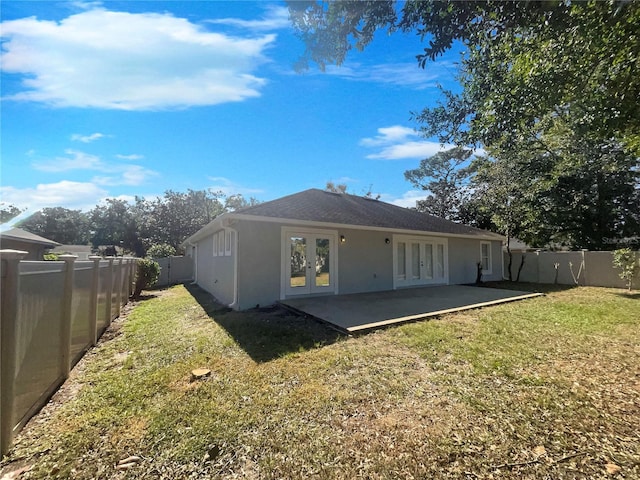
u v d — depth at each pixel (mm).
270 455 2539
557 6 2648
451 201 26562
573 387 3557
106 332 6578
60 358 3955
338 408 3203
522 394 3416
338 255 10234
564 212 16656
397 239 11898
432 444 2615
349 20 3297
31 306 3152
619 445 2549
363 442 2662
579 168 15164
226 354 4871
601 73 3369
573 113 4418
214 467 2428
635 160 13797
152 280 12406
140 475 2369
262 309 8266
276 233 8953
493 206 17453
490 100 4074
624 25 2775
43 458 2574
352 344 5203
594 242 17250
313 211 9805
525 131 4340
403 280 12023
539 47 3512
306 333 5879
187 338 5848
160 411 3223
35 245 17156
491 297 9664
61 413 3256
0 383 2564
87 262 5258
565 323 6465
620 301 9102
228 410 3209
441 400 3318
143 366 4539
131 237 37750
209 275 13305
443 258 13586
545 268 14953
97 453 2621
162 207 33188
